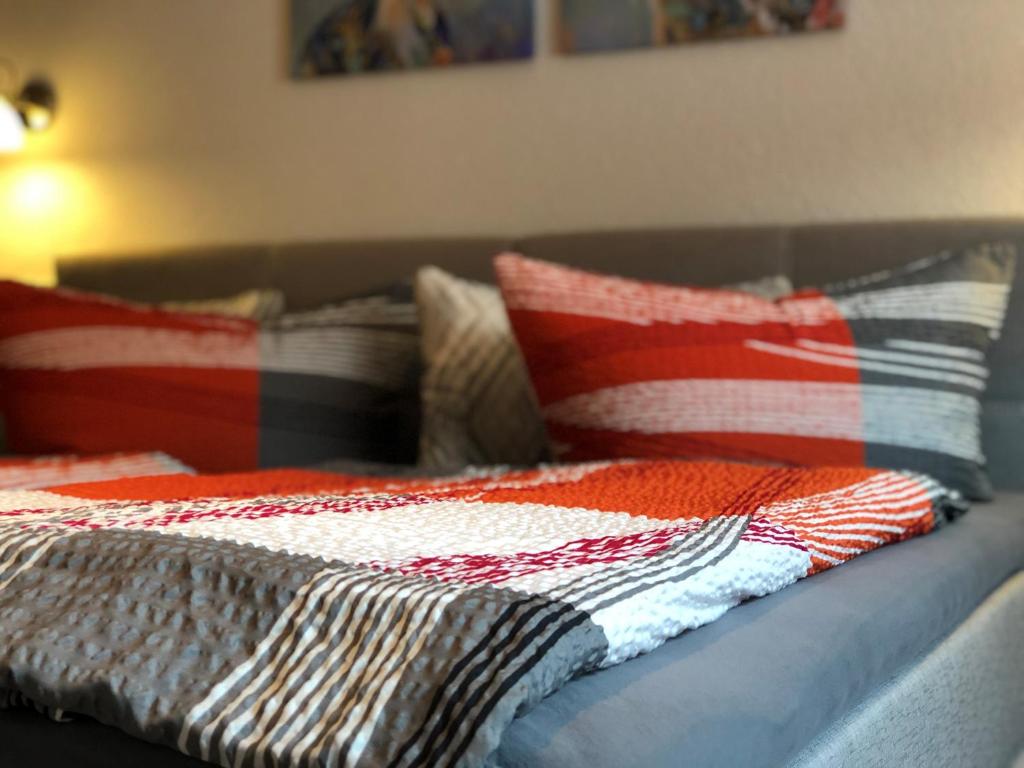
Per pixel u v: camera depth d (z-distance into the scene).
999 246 1.77
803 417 1.57
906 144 2.11
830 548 1.10
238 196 2.83
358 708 0.65
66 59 3.04
